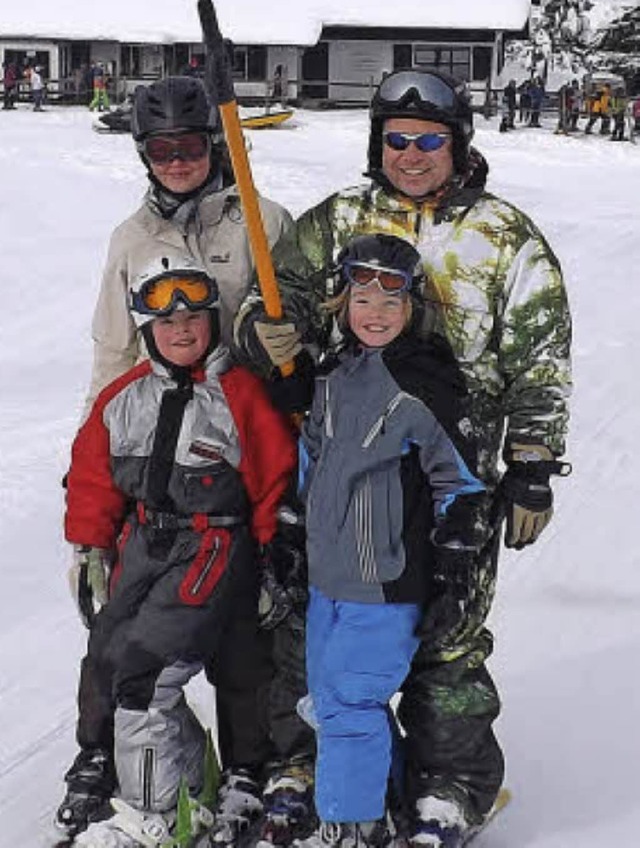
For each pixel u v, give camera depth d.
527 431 3.32
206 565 3.29
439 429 3.18
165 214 3.67
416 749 3.42
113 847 3.26
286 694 3.49
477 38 41.47
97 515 3.40
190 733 3.39
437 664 3.38
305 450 3.31
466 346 3.34
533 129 37.50
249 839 3.49
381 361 3.23
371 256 3.18
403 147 3.28
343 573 3.19
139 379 3.37
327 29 41.66
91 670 3.37
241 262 3.69
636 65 47.19
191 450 3.29
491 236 3.32
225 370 3.36
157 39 40.00
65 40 40.22
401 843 3.38
